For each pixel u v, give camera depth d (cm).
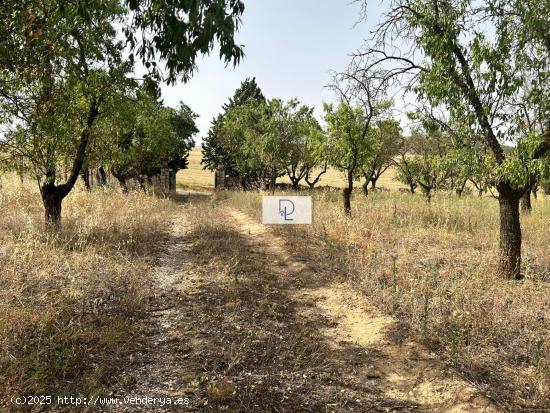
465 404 394
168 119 2397
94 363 438
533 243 971
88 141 1016
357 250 895
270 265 884
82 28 831
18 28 545
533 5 666
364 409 392
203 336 527
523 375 437
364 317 602
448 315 568
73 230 953
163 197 2472
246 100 4294
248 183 3572
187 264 874
